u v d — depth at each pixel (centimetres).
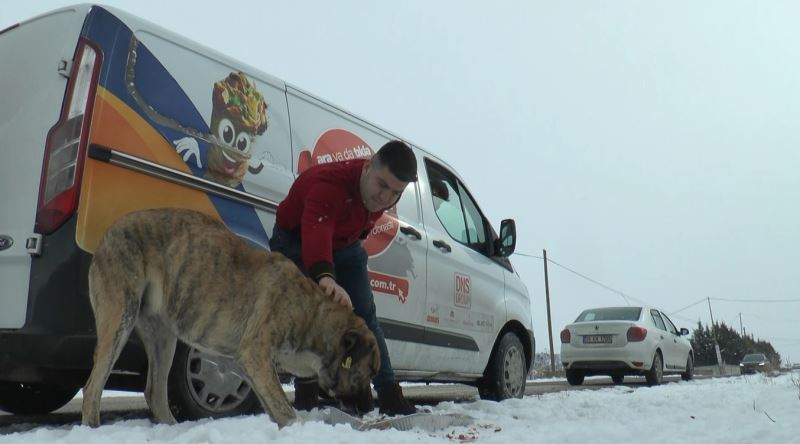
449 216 652
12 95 365
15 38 381
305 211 379
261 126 444
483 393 679
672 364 1449
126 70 361
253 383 324
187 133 387
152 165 362
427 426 360
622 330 1324
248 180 422
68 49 354
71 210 330
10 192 344
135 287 331
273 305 337
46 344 320
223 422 307
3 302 331
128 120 356
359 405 370
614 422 419
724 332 5384
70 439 281
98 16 360
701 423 407
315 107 507
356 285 422
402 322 536
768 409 493
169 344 360
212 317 341
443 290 594
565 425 391
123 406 588
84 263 330
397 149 375
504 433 347
